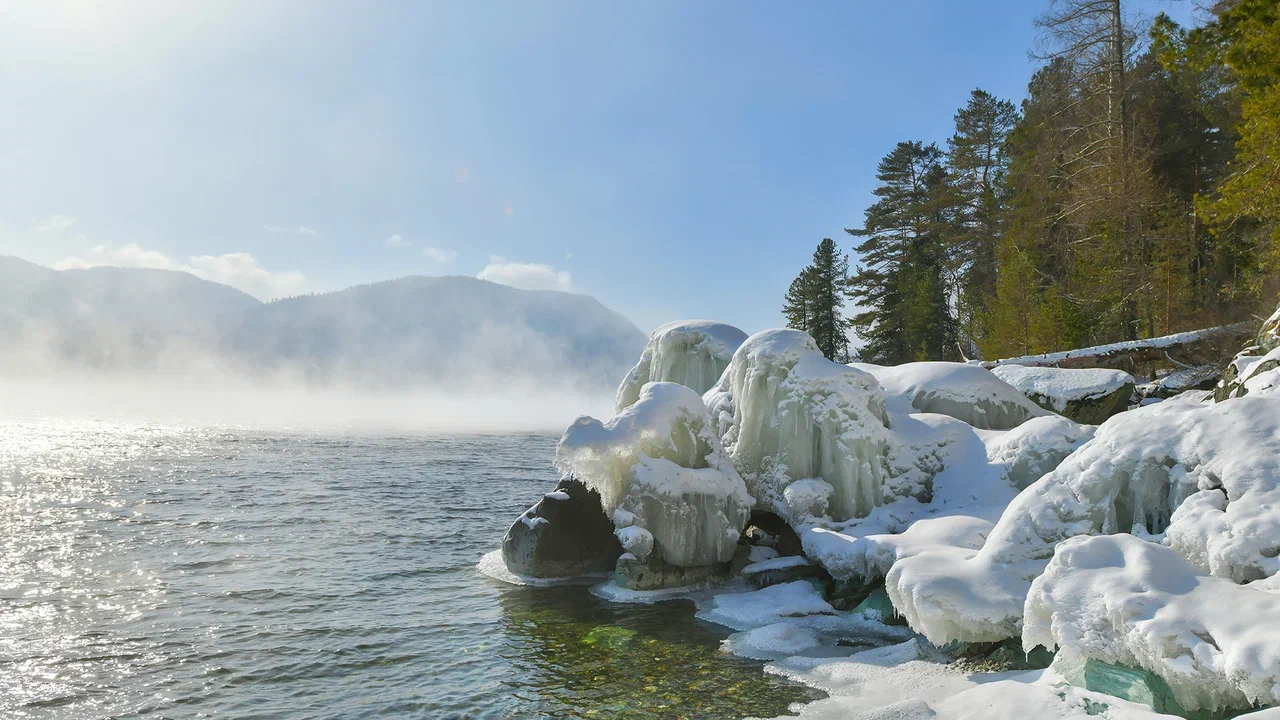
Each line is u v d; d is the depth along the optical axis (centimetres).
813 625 1230
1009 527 1003
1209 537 794
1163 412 1002
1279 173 1745
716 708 923
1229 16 1700
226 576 1681
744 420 1689
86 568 1762
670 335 2303
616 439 1500
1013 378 2075
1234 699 651
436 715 938
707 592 1467
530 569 1611
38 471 3966
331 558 1867
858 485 1529
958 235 5931
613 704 950
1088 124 3534
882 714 836
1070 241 3866
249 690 1030
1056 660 832
